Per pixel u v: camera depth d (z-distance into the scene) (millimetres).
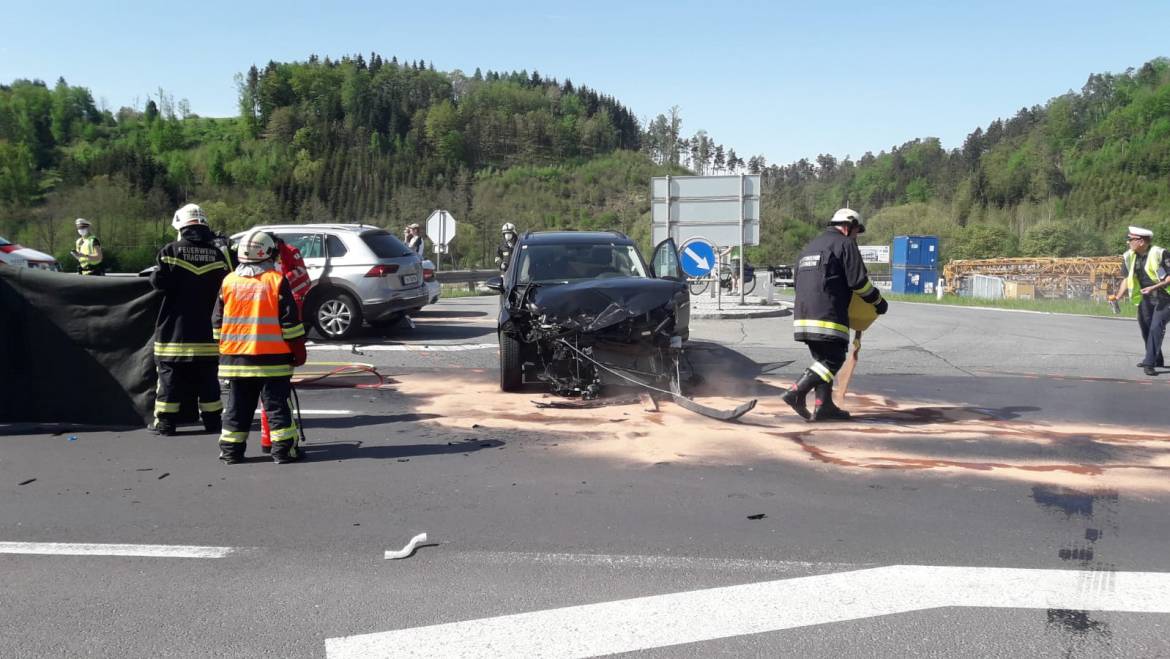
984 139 174000
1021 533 4812
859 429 7383
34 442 7047
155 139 147750
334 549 4602
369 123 160375
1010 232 82188
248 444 6961
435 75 192000
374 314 13398
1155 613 3811
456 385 9547
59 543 4699
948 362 11492
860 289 7449
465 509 5254
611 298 8617
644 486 5711
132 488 5727
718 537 4754
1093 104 147250
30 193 91500
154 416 7438
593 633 3633
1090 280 36250
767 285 20625
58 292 7527
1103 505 5316
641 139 199000
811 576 4219
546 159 165000
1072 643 3537
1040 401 8789
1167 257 10336
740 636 3609
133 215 66000
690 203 19016
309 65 177875
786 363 11273
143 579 4211
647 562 4398
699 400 8805
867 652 3465
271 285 6301
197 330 7246
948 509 5234
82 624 3729
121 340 7535
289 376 6391
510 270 10023
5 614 3832
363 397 8852
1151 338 10484
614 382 8750
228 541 4727
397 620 3758
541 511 5203
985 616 3785
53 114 152000
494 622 3736
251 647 3516
